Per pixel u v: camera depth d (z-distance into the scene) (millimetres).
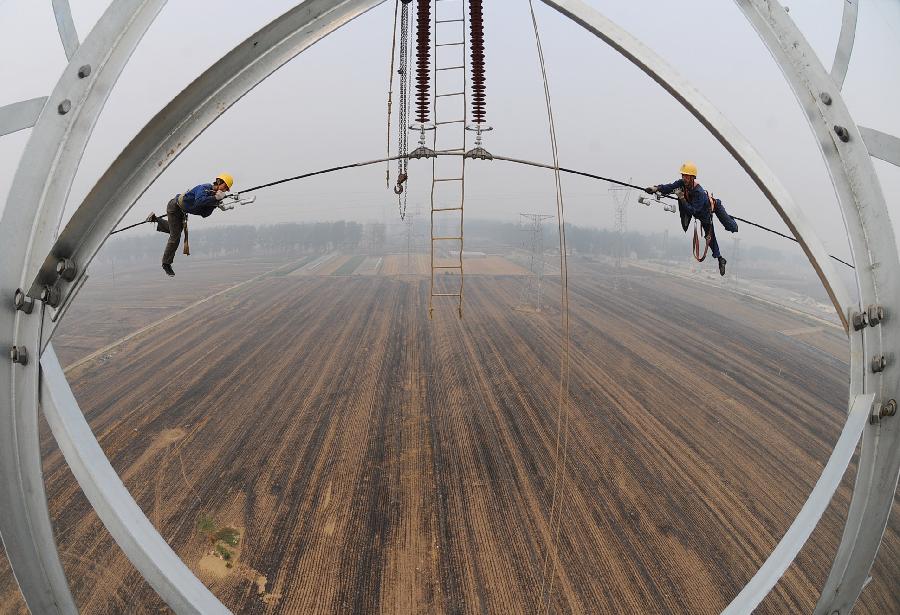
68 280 2881
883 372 3068
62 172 2791
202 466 23250
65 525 18109
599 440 25500
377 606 15484
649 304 60125
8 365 2766
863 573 3186
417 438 25750
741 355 40281
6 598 14516
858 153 3115
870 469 3100
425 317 51000
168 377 34406
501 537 18453
